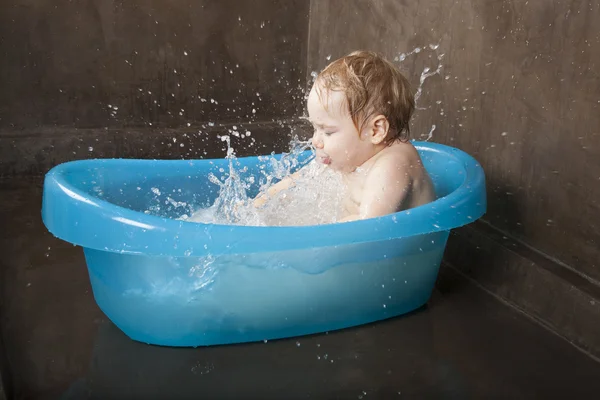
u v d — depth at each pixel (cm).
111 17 198
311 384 105
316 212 133
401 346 116
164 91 210
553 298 124
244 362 110
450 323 125
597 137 118
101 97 204
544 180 131
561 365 113
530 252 134
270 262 107
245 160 147
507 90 138
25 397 100
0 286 133
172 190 141
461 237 147
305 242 104
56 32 194
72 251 149
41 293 131
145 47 204
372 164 128
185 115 214
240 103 220
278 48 219
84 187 127
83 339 115
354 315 120
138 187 137
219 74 214
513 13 134
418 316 127
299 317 115
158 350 112
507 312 130
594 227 121
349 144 127
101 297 115
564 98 124
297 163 151
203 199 145
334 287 115
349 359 112
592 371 111
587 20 118
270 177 149
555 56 125
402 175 125
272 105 224
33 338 115
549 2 125
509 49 136
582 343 119
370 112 125
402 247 117
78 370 107
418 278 125
